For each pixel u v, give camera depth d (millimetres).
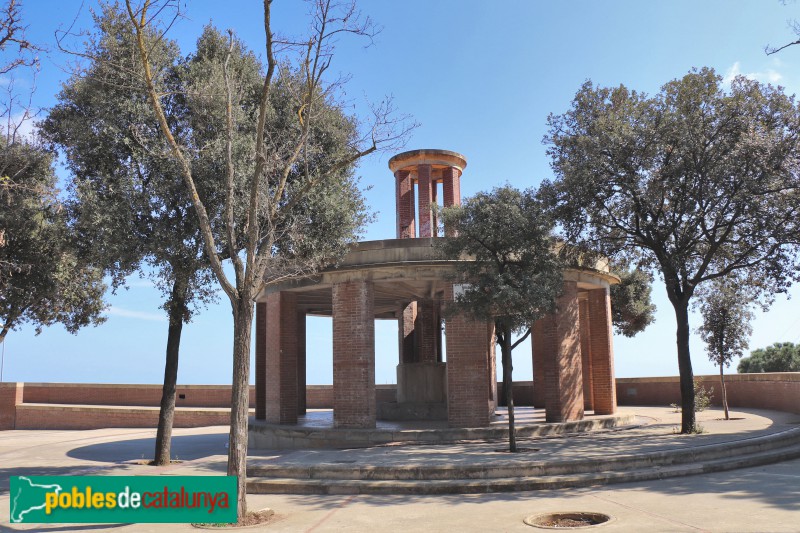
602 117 17578
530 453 14156
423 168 24250
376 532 8828
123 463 18047
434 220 23781
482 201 15406
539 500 10648
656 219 17422
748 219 16703
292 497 11969
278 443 19766
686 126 16469
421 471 12312
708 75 16922
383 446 16953
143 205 14422
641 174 17109
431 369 22625
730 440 14883
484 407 18156
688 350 17688
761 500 9641
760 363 39781
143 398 36062
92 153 14898
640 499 10219
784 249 16922
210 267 15930
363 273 19031
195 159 14586
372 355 18844
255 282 11102
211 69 15289
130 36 14656
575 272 20531
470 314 15672
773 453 13961
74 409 32562
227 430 28422
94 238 14773
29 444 24406
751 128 15734
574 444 15664
